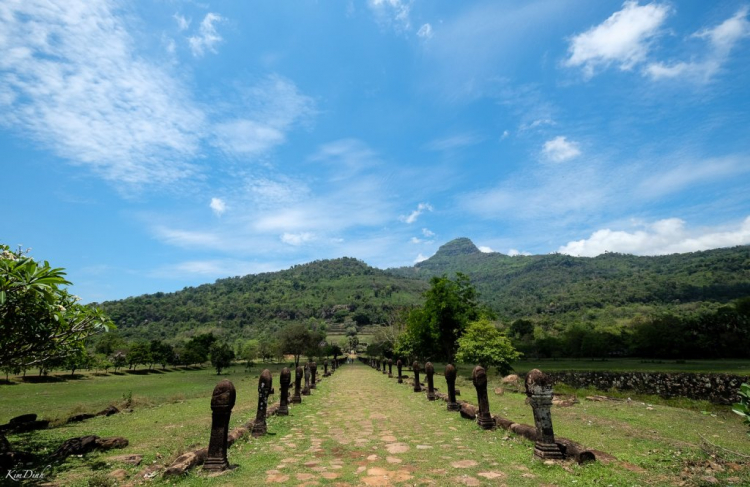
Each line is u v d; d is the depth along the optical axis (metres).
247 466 6.14
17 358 7.10
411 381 22.17
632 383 27.31
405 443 7.61
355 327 131.62
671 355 58.25
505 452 6.63
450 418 10.30
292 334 55.72
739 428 8.66
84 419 11.33
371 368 50.28
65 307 7.09
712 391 23.30
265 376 8.95
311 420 10.56
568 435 7.80
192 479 5.50
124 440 7.59
